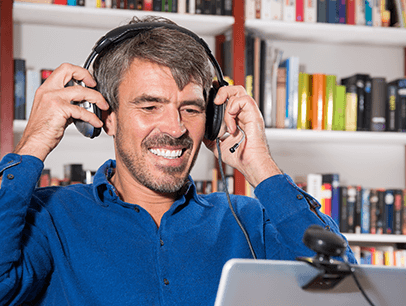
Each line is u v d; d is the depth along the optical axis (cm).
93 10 164
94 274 78
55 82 80
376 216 181
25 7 159
